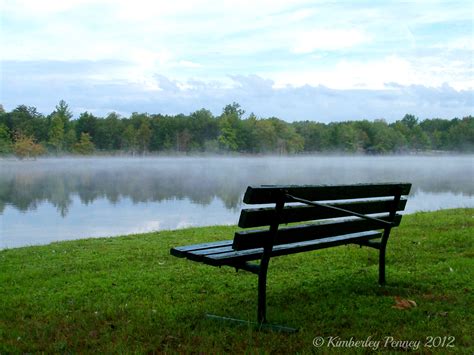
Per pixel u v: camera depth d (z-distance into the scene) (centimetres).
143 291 545
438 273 577
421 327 388
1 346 371
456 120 15462
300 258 692
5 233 1675
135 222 1992
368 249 741
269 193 379
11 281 632
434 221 1046
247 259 409
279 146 13738
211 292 532
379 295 492
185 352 347
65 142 12162
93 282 602
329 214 450
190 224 1884
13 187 4919
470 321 400
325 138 14425
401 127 15050
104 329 405
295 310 442
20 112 11912
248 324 398
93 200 3384
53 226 1889
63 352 359
